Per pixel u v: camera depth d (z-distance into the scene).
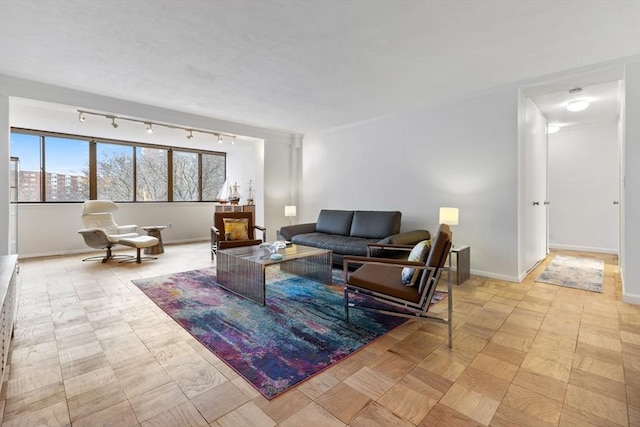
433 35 2.45
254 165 6.36
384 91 3.76
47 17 2.18
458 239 4.09
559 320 2.54
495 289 3.38
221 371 1.80
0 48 2.65
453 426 1.38
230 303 2.93
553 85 3.44
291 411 1.47
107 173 6.16
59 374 1.76
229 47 2.63
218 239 4.67
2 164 3.28
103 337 2.22
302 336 2.25
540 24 2.29
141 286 3.48
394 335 2.28
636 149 2.83
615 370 1.81
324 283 3.58
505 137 3.65
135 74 3.22
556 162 5.96
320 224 5.29
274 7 2.07
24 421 1.39
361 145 5.29
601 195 5.55
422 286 2.14
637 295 2.88
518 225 3.61
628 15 2.17
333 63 2.96
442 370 1.82
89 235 4.66
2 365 1.56
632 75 2.84
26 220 5.16
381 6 2.06
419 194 4.50
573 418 1.42
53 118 4.55
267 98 4.01
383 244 3.30
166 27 2.32
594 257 5.14
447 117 4.16
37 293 3.22
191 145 6.94
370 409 1.49
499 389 1.64
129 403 1.52
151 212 6.64
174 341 2.17
